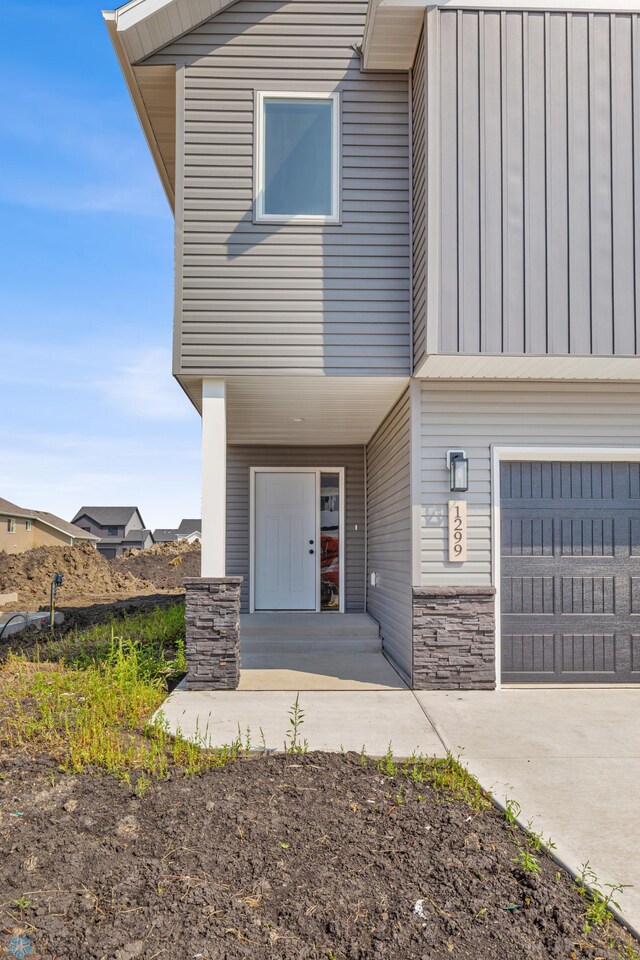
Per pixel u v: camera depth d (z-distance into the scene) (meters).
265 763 4.63
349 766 4.61
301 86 7.34
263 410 8.95
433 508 7.18
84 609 15.95
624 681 7.38
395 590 8.34
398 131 7.38
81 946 2.63
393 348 7.20
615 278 6.45
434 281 6.35
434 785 4.33
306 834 3.56
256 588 11.65
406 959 2.60
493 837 3.61
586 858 3.40
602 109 6.52
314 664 8.23
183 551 31.36
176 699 6.54
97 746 4.76
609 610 7.42
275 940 2.70
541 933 2.76
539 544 7.41
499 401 7.26
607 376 7.14
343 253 7.25
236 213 7.23
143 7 6.91
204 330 7.13
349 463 11.87
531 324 6.38
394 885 3.10
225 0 7.27
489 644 7.06
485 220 6.41
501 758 4.92
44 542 45.91
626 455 7.30
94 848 3.35
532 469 7.45
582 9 6.52
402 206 7.32
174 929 2.74
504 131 6.46
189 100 7.29
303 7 7.41
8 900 2.91
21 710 5.66
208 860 3.27
